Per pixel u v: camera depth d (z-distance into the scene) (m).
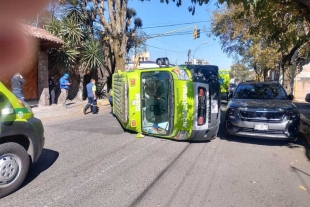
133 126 7.04
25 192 3.64
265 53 18.73
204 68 6.52
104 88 18.56
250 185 3.98
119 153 5.52
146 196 3.56
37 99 13.22
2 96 3.61
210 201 3.45
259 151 5.86
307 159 5.32
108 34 17.25
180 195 3.60
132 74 6.96
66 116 10.53
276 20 7.19
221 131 8.03
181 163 4.94
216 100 6.56
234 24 17.70
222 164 4.93
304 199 3.55
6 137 3.75
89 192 3.66
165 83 6.79
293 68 19.58
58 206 3.27
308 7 5.29
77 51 15.24
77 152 5.57
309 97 22.34
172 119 6.37
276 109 6.15
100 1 16.23
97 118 10.10
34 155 4.04
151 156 5.34
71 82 16.25
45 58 13.20
